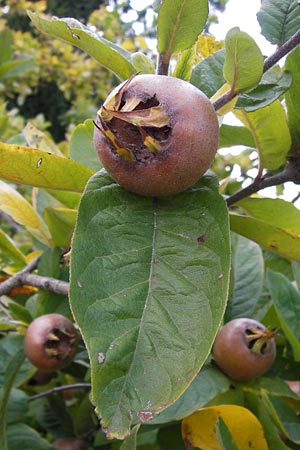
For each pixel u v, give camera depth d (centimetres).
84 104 144
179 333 18
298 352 31
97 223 20
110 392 17
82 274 19
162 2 21
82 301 18
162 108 18
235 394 29
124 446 23
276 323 35
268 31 25
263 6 25
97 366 17
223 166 56
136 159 19
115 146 19
